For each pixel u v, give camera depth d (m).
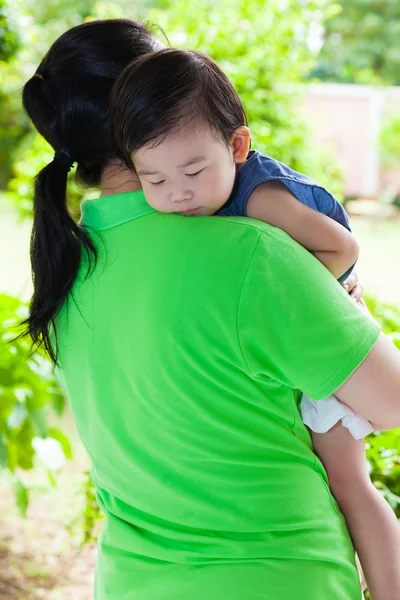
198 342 1.12
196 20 4.95
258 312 1.11
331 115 14.89
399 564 1.30
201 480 1.19
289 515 1.19
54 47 1.25
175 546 1.22
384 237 11.44
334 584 1.20
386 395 1.17
